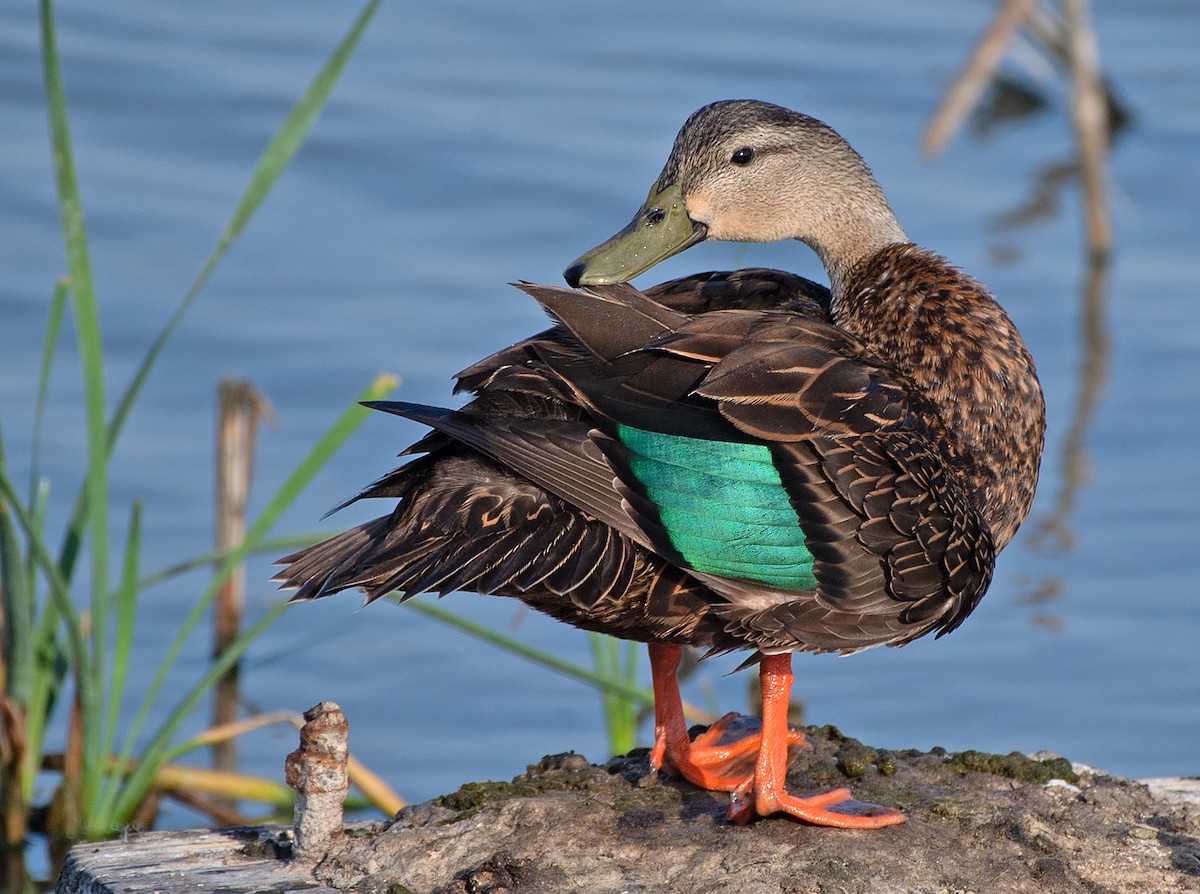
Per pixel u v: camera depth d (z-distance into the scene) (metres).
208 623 13.18
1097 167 20.14
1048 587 13.97
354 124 19.84
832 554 7.47
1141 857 7.54
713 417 7.52
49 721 11.26
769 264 18.03
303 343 15.91
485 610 13.73
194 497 14.05
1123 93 24.02
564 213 18.41
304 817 7.76
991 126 23.94
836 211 9.30
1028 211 21.09
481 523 7.30
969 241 20.20
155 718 12.20
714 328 7.89
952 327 8.60
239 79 20.58
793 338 8.03
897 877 7.23
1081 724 12.18
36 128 19.12
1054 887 7.25
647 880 7.24
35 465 11.08
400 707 12.37
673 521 7.37
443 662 12.98
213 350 15.80
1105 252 20.20
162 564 13.42
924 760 8.56
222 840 8.16
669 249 9.28
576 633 13.45
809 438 7.49
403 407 7.57
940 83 22.58
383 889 7.40
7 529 10.46
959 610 7.83
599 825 7.70
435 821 7.91
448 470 7.63
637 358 7.61
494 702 12.44
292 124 10.52
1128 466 15.60
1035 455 8.65
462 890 7.21
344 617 13.55
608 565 7.36
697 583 7.65
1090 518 14.83
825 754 8.55
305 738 7.73
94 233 17.30
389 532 7.45
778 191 9.27
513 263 17.45
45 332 15.88
